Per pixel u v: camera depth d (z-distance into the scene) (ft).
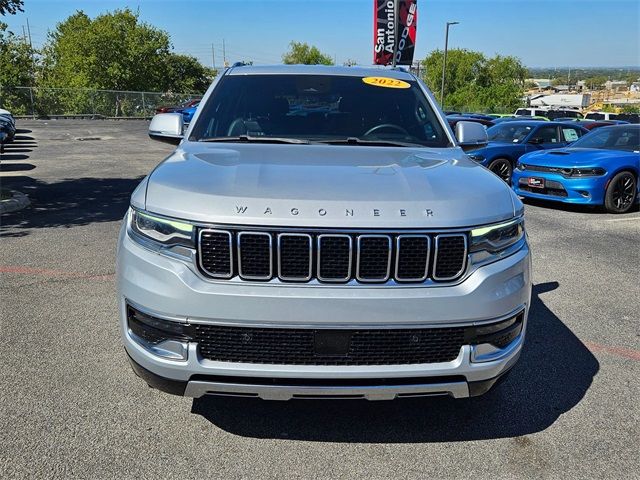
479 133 13.12
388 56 63.52
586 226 27.76
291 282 8.11
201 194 8.38
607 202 30.99
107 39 169.37
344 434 9.95
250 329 8.14
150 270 8.39
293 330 8.10
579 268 20.21
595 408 10.88
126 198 32.83
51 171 45.06
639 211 32.63
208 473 8.84
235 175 9.03
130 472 8.80
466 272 8.43
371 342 8.24
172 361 8.34
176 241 8.30
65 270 18.65
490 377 8.78
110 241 22.53
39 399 10.78
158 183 8.99
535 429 10.18
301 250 8.06
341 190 8.53
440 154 11.51
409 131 12.87
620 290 17.84
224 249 8.11
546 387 11.66
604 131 35.37
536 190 33.24
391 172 9.49
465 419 10.46
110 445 9.45
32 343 13.15
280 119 12.89
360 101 13.44
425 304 8.14
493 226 8.67
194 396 8.57
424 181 9.09
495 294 8.53
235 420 10.28
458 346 8.52
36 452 9.20
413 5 62.23
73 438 9.60
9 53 143.23
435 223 8.21
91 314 14.92
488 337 8.63
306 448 9.53
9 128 66.80
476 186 9.20
